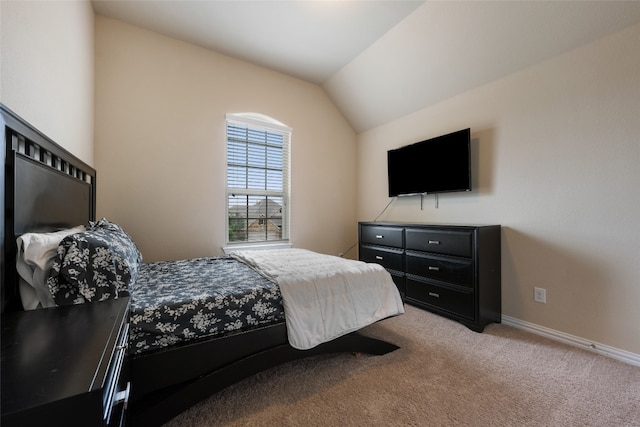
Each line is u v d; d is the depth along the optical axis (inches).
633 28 67.4
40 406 17.3
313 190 146.6
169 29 103.7
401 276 113.3
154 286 60.1
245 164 128.4
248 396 55.2
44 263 38.1
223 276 70.1
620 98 69.6
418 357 70.9
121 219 99.5
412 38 102.7
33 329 29.4
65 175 58.7
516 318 90.5
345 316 65.1
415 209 128.8
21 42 46.2
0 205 34.4
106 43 97.0
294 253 101.7
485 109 100.0
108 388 23.0
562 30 76.6
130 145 100.9
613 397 54.7
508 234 93.0
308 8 93.0
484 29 87.6
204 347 49.7
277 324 57.9
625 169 69.0
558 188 81.0
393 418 49.4
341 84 140.6
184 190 110.8
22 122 40.6
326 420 48.9
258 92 128.8
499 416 49.7
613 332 70.7
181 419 48.9
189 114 111.9
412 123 129.8
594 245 74.0
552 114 82.2
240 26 102.1
